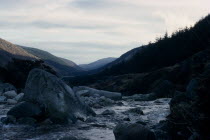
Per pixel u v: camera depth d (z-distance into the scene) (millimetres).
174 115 10430
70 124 14617
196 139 8273
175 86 41594
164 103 29453
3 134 11766
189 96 11984
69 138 9992
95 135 11945
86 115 16797
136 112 18953
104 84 86562
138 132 8852
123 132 9203
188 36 87188
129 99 37375
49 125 14102
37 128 13289
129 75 86625
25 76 39406
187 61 50688
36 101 15562
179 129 9992
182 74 49812
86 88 37000
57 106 15219
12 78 38219
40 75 16031
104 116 17594
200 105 8805
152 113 19016
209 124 8336
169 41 101938
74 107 16078
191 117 9172
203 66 12422
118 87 72875
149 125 13336
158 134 9695
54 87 15734
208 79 8836
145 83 60719
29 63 40688
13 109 14844
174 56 89500
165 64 90812
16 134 11852
